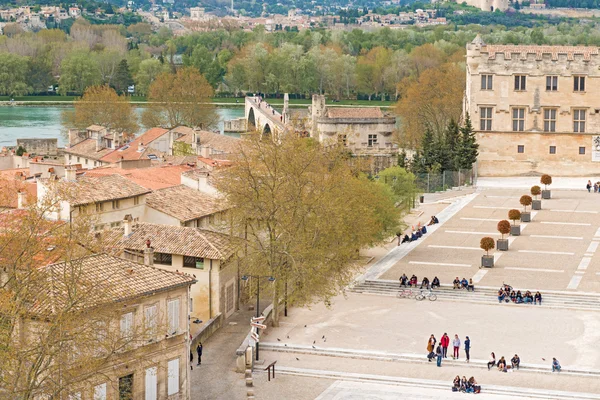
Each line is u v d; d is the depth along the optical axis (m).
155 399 139.38
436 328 176.38
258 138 196.38
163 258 179.50
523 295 190.38
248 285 192.00
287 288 182.62
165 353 140.50
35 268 125.62
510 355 164.00
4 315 116.56
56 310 121.19
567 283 196.75
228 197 183.62
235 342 170.12
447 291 194.38
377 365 161.50
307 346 167.88
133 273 139.50
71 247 133.25
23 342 120.44
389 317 182.12
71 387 121.88
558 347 167.12
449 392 151.12
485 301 190.25
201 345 160.38
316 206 182.88
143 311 136.75
